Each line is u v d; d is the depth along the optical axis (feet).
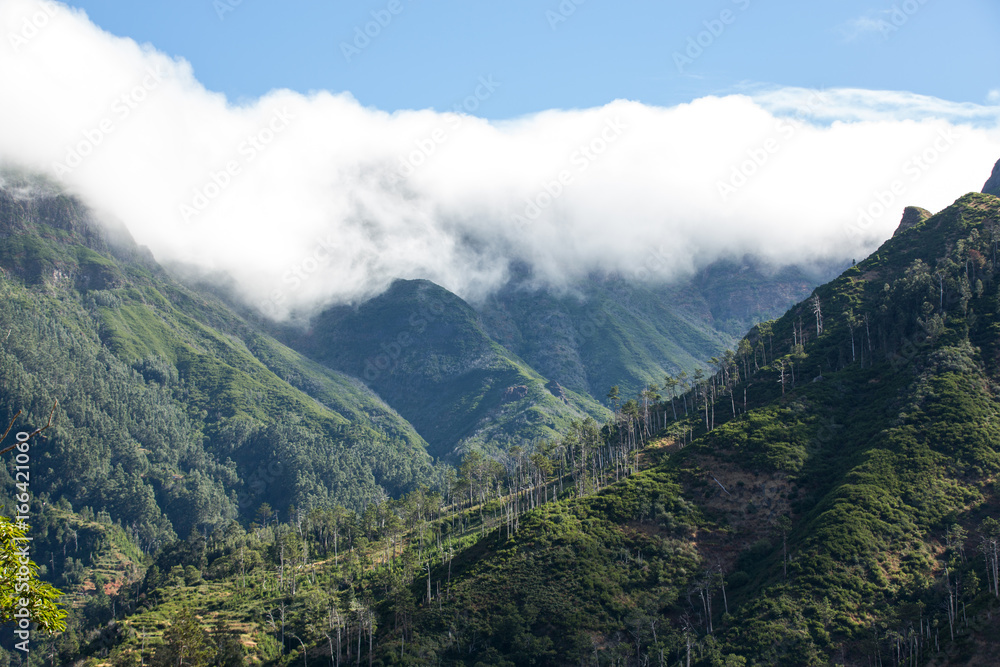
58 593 107.86
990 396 442.91
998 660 279.90
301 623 483.51
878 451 421.59
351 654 411.34
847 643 321.93
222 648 425.28
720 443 482.28
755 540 413.18
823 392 513.86
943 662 291.99
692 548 415.64
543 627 379.76
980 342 485.15
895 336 544.21
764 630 332.60
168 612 541.75
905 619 325.83
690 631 357.20
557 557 421.59
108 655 485.15
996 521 362.53
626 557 415.23
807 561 360.89
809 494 428.56
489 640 381.19
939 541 366.43
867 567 354.33
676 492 454.40
